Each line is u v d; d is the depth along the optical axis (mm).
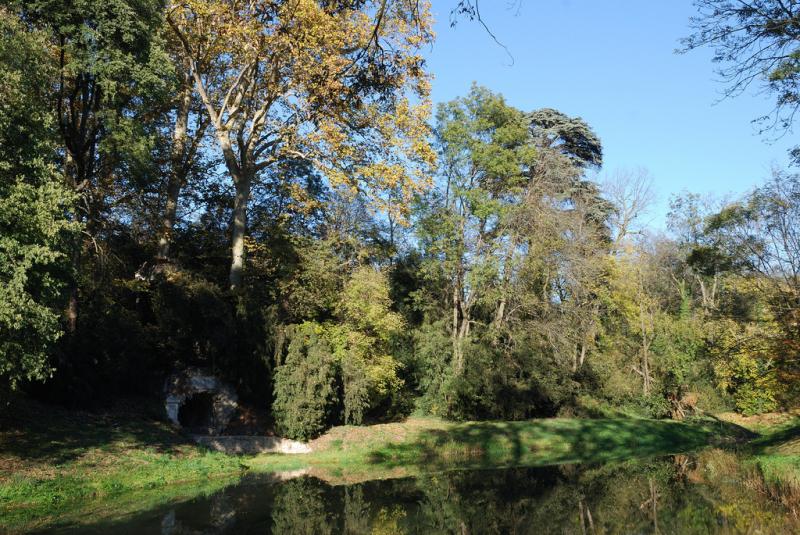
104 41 19469
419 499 17781
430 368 34906
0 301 13000
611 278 42781
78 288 22766
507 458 27312
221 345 25188
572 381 37625
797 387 24562
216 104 31031
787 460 19938
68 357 21578
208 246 33656
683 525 14633
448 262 35562
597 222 44219
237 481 19547
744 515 15531
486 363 34469
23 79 15945
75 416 21000
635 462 26141
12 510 13922
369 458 25359
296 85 24234
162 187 29953
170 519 13898
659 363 41500
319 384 26109
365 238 36906
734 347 27641
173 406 24297
